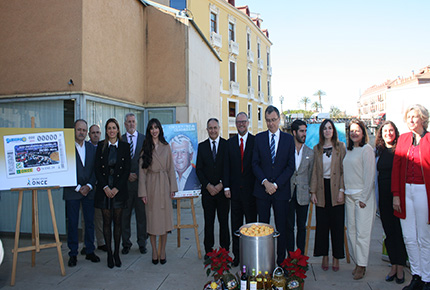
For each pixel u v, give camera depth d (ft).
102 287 12.23
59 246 13.41
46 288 12.18
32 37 18.51
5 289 12.13
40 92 18.45
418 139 11.32
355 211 12.69
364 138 12.51
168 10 25.72
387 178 12.41
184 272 13.60
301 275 10.58
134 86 24.48
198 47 29.30
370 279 12.57
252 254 11.11
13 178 13.48
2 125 19.34
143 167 14.29
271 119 12.92
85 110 18.11
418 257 11.33
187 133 17.60
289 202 13.79
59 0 18.12
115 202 14.11
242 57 85.76
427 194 10.82
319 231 13.39
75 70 17.95
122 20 22.50
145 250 16.24
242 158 13.93
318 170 13.35
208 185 14.48
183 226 16.52
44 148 14.01
